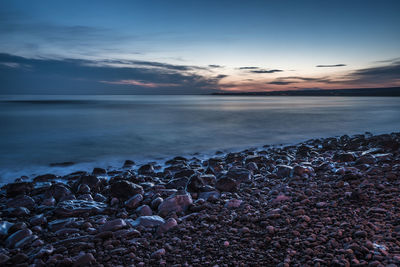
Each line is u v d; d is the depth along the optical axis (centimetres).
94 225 401
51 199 554
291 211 402
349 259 251
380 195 434
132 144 1573
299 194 475
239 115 3688
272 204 446
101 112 4444
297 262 258
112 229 362
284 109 5088
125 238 338
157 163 1084
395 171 602
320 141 1514
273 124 2566
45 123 2720
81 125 2545
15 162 1139
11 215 469
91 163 1113
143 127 2380
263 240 315
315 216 370
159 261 281
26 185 650
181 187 632
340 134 1952
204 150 1388
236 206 450
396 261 236
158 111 4716
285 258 268
